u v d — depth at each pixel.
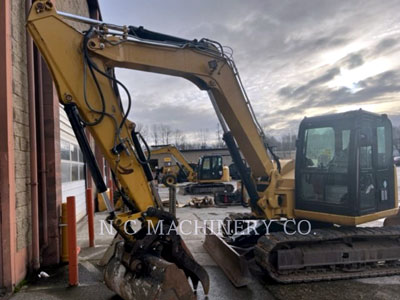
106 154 3.33
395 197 4.91
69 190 7.82
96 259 5.06
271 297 3.63
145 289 2.91
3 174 3.70
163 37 3.85
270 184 4.83
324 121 4.52
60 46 3.14
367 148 4.50
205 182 16.09
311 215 4.59
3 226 3.69
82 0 9.48
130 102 3.40
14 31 4.05
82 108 3.21
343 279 4.16
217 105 4.50
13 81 3.95
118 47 3.46
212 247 5.18
